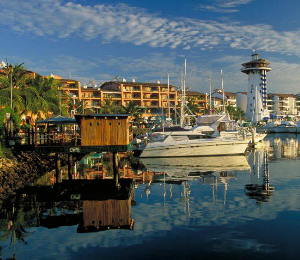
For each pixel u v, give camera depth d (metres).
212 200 20.20
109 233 14.66
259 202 19.45
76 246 13.26
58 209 18.70
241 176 28.72
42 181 27.30
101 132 24.67
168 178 28.47
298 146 58.16
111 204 19.72
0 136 28.06
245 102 151.12
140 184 25.92
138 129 78.44
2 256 12.45
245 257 11.89
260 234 14.12
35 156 33.25
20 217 17.22
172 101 106.44
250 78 130.25
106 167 35.75
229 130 47.59
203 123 48.97
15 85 45.75
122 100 99.44
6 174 24.61
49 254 12.54
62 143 25.48
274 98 162.50
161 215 17.23
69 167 28.30
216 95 142.38
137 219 16.62
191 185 25.06
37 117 49.06
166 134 43.38
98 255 12.34
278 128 102.06
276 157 42.72
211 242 13.32
